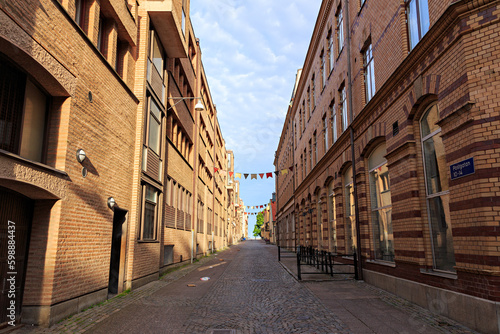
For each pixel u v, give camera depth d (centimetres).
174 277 1373
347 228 1491
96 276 805
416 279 809
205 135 2898
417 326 608
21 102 593
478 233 568
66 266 666
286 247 4188
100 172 830
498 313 519
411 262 824
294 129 3381
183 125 1873
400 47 916
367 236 1188
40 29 572
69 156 676
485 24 591
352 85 1376
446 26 657
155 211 1325
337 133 1588
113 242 1014
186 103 2012
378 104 1055
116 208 948
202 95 2700
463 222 609
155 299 886
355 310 746
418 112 828
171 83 1589
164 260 1509
